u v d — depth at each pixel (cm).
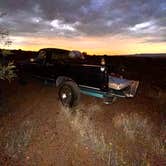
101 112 651
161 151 417
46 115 590
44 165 354
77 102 658
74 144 432
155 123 573
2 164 347
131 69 2153
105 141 452
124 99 833
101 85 582
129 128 516
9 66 449
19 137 437
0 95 778
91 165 362
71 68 661
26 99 753
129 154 403
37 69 848
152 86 1157
